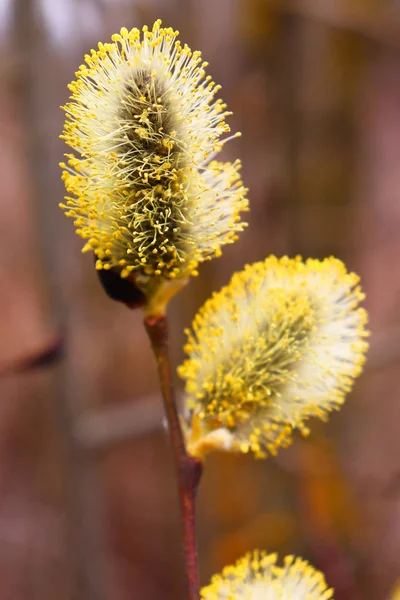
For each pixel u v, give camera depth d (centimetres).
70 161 22
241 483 53
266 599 23
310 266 24
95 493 40
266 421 24
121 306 62
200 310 24
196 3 48
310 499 51
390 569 52
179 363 50
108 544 56
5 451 64
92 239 23
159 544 62
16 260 61
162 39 23
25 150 37
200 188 23
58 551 60
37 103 36
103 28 37
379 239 67
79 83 22
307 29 48
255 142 52
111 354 62
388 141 72
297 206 49
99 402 60
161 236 23
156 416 40
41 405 63
